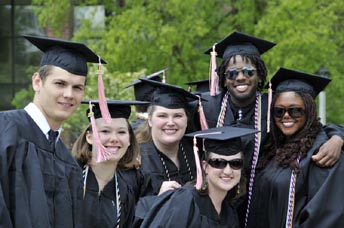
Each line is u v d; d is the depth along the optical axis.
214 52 7.96
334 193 6.86
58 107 5.81
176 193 6.62
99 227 6.70
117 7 18.56
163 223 6.39
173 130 7.52
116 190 6.92
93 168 6.85
